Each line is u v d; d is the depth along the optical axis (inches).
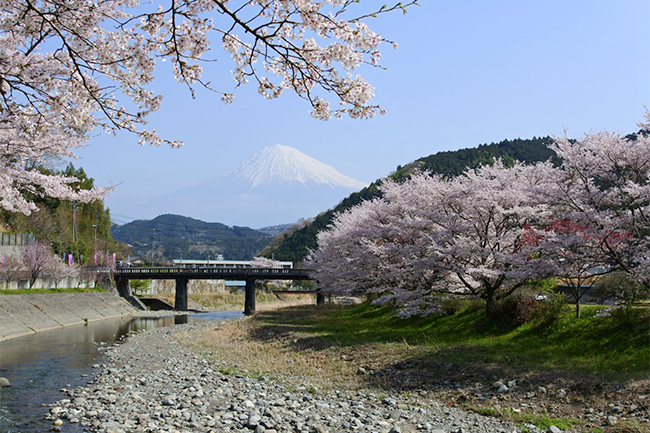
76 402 577.9
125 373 791.7
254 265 4505.4
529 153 4544.8
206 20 255.6
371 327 1196.5
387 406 561.9
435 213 952.3
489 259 922.7
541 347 738.8
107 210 3705.7
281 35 255.6
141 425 478.9
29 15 305.9
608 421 455.8
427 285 1024.9
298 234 5295.3
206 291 4116.6
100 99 331.6
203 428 473.4
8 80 319.0
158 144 354.3
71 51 281.7
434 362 718.5
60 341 1256.2
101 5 314.5
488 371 643.5
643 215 650.2
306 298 4143.7
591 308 818.8
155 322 1950.1
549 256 749.9
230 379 724.0
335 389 652.1
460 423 491.2
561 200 726.5
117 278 2787.9
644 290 723.4
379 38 249.9
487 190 887.1
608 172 733.3
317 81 259.8
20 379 749.3
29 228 2476.6
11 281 1991.9
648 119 662.5
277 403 569.0
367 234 1256.2
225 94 283.4
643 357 602.5
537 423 475.8
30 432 467.5
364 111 267.4
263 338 1160.8
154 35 269.6
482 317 964.0
